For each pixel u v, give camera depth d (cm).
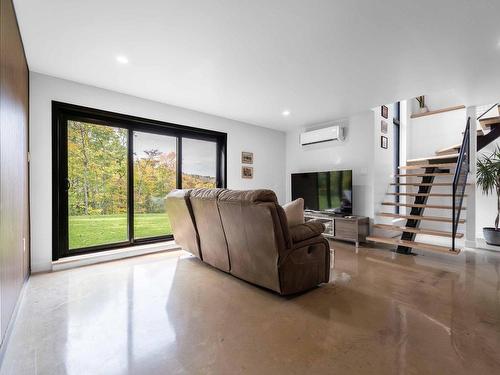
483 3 182
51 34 224
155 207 423
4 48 166
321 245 254
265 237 221
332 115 475
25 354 154
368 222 448
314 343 166
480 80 314
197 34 224
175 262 343
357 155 470
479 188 465
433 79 314
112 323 190
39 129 298
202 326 186
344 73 300
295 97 382
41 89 300
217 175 498
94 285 262
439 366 144
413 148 581
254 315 203
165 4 186
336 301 228
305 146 560
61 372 139
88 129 356
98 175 366
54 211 311
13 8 189
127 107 369
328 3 185
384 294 242
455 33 219
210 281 275
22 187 239
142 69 292
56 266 306
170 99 391
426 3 183
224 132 490
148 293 244
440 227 521
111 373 139
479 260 352
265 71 297
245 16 200
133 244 389
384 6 187
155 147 422
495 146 454
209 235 293
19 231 223
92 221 366
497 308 213
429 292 246
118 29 217
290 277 228
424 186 432
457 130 527
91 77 312
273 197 219
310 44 239
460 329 182
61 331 178
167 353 156
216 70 295
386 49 247
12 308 190
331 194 475
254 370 141
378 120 464
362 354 155
